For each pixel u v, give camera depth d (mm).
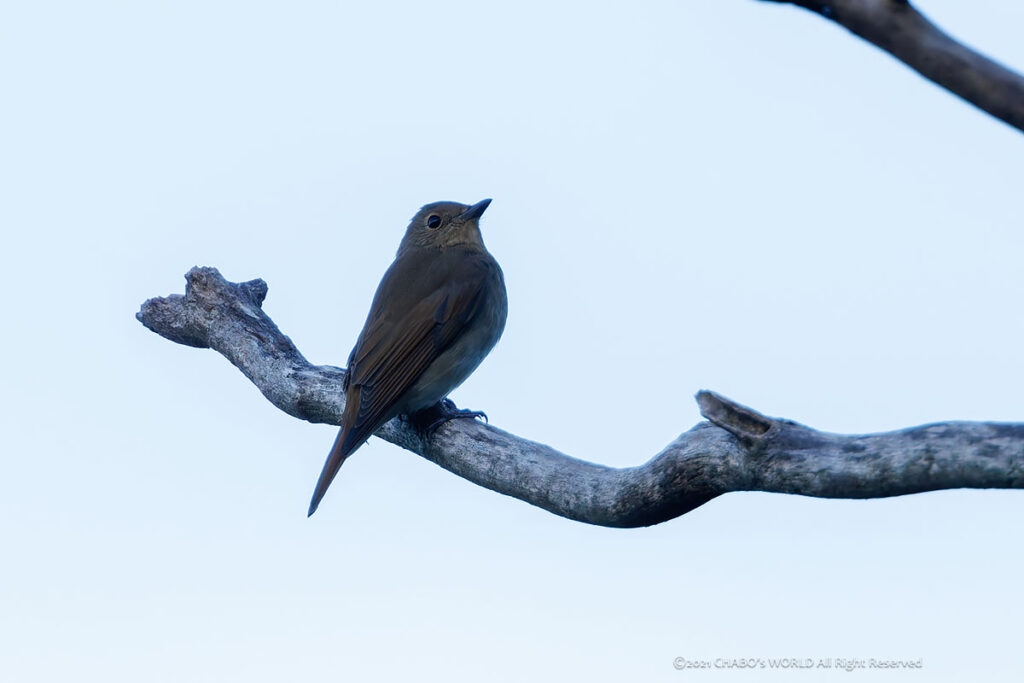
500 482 10938
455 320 12898
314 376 12898
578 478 10203
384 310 12945
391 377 12406
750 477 8609
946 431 7785
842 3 5484
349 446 11883
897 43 5453
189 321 13578
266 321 13461
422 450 11922
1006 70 5324
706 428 9125
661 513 9461
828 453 8211
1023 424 7629
